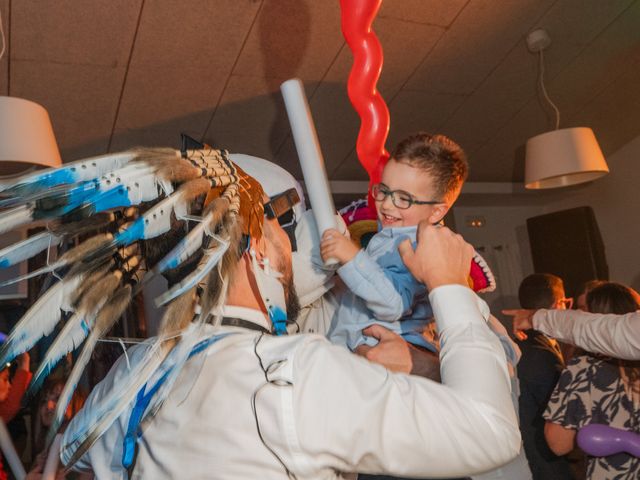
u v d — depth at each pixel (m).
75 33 3.58
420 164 1.38
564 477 2.39
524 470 1.72
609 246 7.16
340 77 4.58
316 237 1.20
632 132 6.60
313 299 1.23
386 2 4.07
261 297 0.79
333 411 0.64
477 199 7.25
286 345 0.69
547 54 5.04
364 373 0.67
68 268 0.71
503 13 4.48
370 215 1.62
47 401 1.80
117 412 0.65
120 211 0.71
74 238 0.70
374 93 1.16
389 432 0.63
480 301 0.86
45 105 4.05
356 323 1.28
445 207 1.43
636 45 5.22
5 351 0.61
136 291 0.72
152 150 0.74
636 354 1.80
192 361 0.69
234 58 4.12
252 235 0.77
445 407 0.66
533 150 4.60
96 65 3.85
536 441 2.40
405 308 1.21
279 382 0.65
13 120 2.81
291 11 3.87
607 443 1.94
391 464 0.64
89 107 4.17
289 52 4.21
